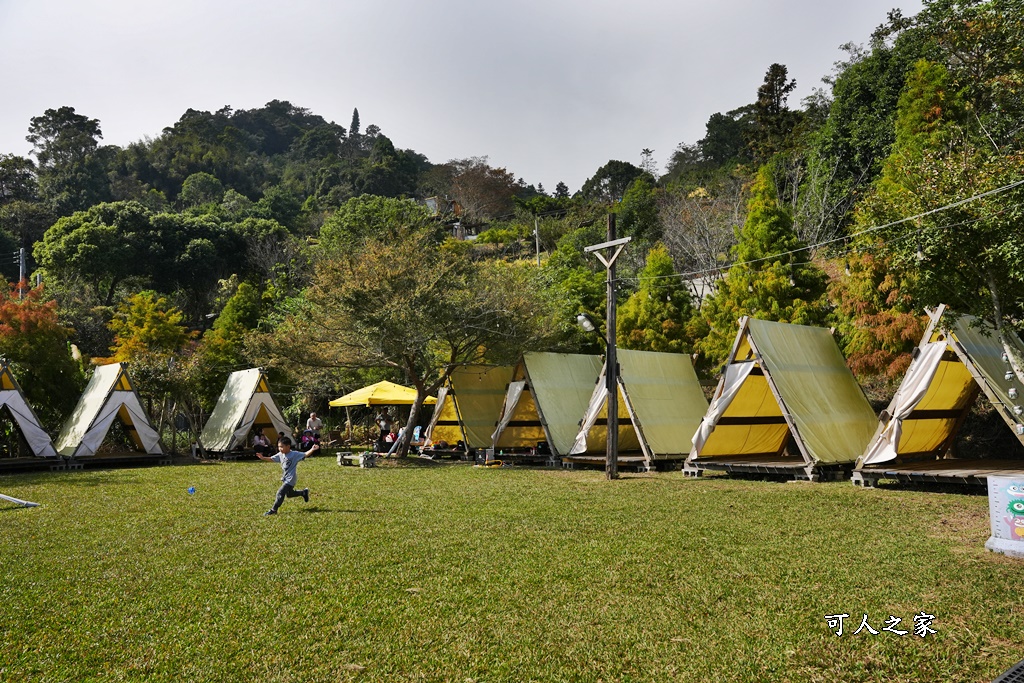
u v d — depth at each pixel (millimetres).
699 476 19781
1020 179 13773
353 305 24797
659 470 22016
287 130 173375
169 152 120812
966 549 9703
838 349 22172
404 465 24516
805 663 5863
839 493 15484
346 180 117250
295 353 26766
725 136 95438
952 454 22469
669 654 6059
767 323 20328
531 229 76375
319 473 21516
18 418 23812
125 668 5809
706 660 5930
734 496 15281
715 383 30438
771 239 29938
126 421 27812
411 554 9688
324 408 42000
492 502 14719
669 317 33938
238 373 30859
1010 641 6234
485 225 96625
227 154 126000
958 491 15570
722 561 9156
